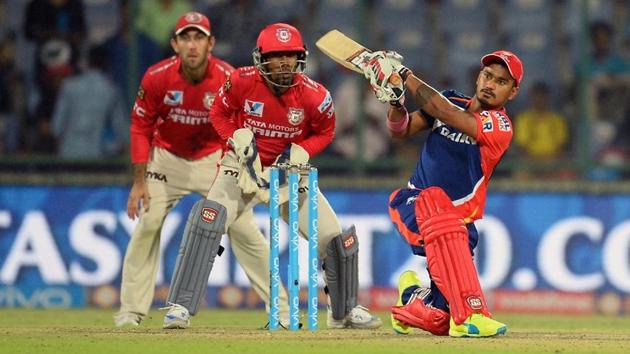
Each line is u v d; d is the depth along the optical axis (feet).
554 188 146.10
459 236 80.07
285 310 100.68
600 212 145.89
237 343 75.77
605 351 73.61
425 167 82.69
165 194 103.81
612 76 151.23
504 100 81.46
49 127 148.77
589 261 145.48
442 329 82.12
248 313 132.67
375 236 145.69
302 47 85.92
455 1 151.02
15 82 149.18
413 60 150.71
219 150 104.47
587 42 151.23
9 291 145.07
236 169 89.04
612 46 151.53
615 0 151.64
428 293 83.05
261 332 84.53
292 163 86.63
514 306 144.97
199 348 73.05
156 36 148.56
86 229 145.69
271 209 85.25
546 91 151.23
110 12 148.87
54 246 145.38
